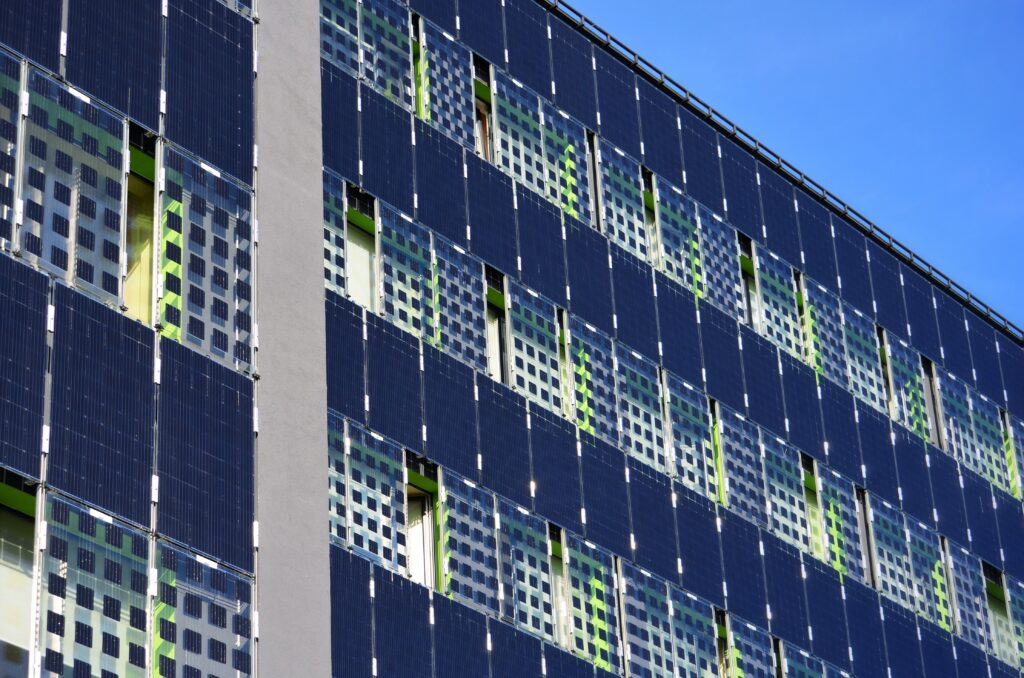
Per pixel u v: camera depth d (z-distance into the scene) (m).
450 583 65.44
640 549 73.00
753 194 87.38
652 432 76.12
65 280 56.81
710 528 76.50
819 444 83.88
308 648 59.38
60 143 58.06
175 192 60.88
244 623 57.69
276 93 66.31
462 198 72.88
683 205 83.25
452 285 70.88
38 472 54.22
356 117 70.12
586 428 73.44
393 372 67.00
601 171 79.94
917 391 91.00
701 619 74.19
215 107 63.50
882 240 93.62
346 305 66.38
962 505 90.06
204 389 59.47
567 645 68.44
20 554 53.53
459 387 69.12
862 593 82.38
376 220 69.00
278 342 62.53
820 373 85.88
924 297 94.44
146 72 61.59
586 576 70.44
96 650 53.66
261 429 60.75
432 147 72.69
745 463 79.75
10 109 57.16
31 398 54.81
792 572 79.38
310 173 66.62
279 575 59.34
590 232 78.00
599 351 75.56
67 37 59.53
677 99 86.00
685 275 81.50
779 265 86.81
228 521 58.53
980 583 88.88
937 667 84.19
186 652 55.78
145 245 59.78
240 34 65.75
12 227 56.03
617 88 82.94
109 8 61.22
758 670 75.69
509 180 75.44
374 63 72.00
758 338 83.56
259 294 62.50
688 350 79.69
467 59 76.31
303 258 64.81
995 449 94.00
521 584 67.81
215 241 61.69
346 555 62.34
